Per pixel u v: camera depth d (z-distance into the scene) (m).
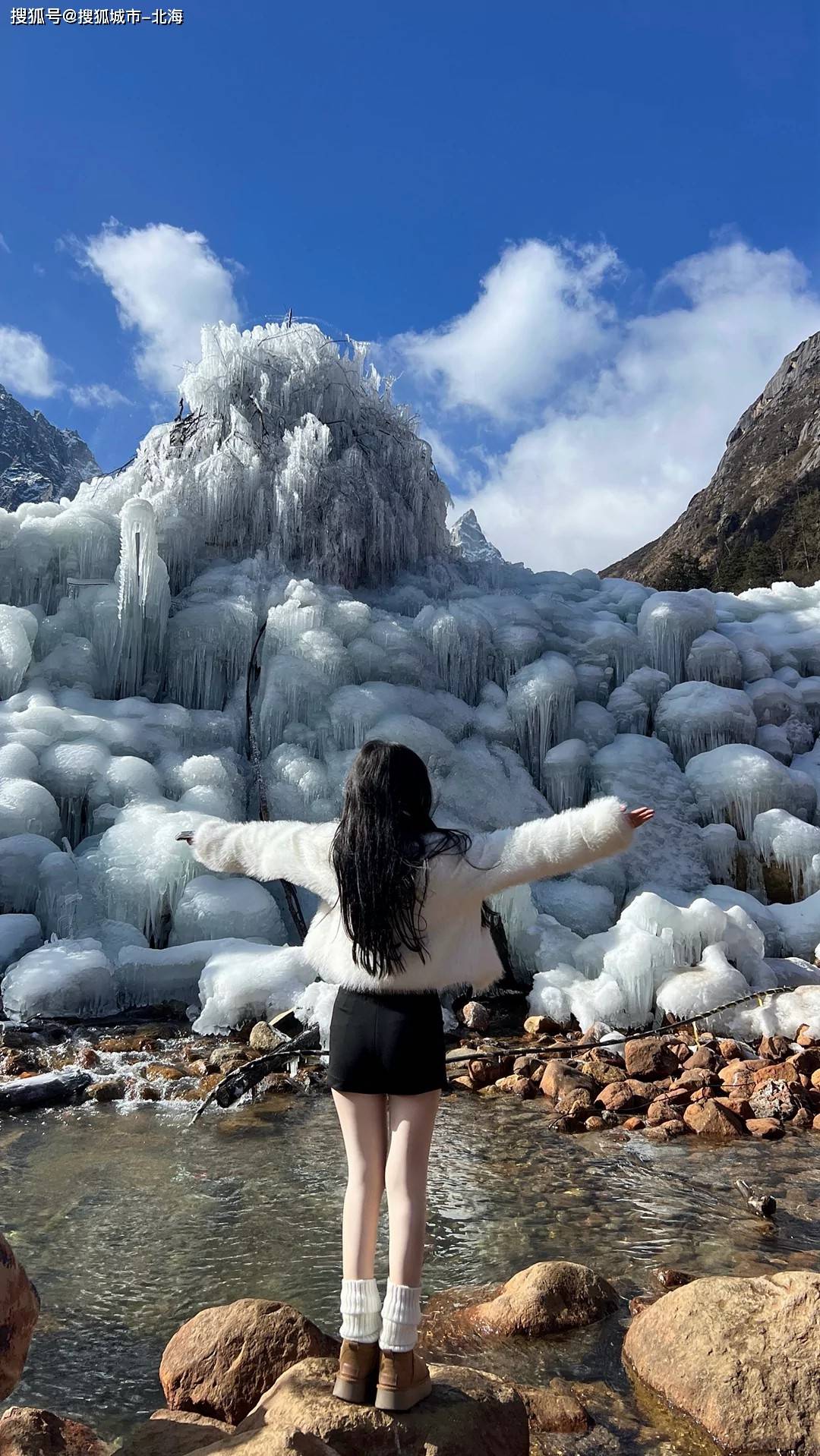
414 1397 1.94
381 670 8.82
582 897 7.41
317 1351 2.40
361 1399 1.95
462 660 9.17
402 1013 1.94
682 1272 3.09
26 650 8.09
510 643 9.33
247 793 7.84
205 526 9.86
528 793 8.28
